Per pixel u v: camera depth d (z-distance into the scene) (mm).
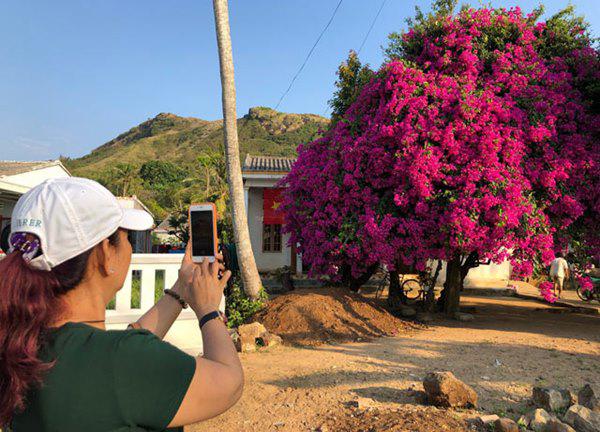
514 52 10109
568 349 7172
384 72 10125
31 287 919
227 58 9109
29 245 956
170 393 917
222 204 20125
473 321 10266
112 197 1093
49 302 947
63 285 991
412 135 8844
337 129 10703
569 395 4328
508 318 10953
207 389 965
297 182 11195
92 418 876
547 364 6152
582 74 10023
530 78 9773
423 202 8914
